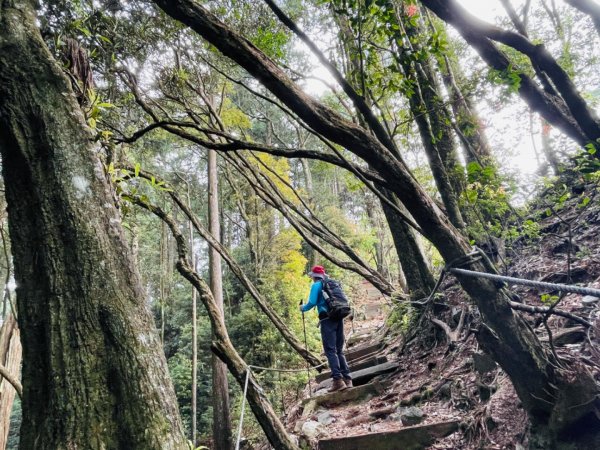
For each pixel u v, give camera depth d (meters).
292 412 5.38
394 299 5.32
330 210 17.55
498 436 2.53
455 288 4.73
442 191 4.23
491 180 3.26
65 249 1.48
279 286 11.88
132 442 1.27
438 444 2.86
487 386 2.99
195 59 4.92
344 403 4.44
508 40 3.05
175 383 12.30
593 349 2.40
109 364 1.37
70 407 1.28
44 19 2.77
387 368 4.72
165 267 15.81
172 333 15.27
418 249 4.77
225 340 2.51
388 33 2.56
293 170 20.64
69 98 1.73
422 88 3.58
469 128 3.39
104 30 3.47
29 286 1.46
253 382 2.36
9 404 5.04
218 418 8.48
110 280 1.48
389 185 2.15
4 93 1.63
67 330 1.38
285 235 13.29
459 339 3.93
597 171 2.89
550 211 4.29
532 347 2.16
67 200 1.53
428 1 3.04
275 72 1.92
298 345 5.50
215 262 9.23
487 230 4.02
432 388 3.61
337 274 15.45
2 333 5.23
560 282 3.55
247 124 10.14
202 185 17.14
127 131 4.62
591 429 2.02
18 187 1.58
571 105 3.06
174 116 5.43
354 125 2.04
